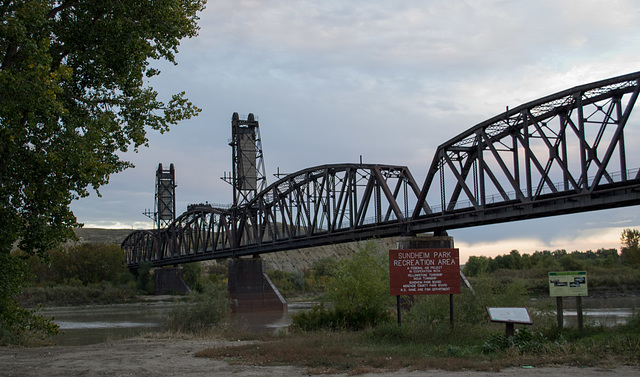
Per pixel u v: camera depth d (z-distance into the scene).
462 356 17.78
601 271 124.06
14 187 26.73
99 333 59.84
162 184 160.88
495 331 23.77
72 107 28.53
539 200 43.09
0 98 23.38
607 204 39.72
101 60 28.09
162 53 30.44
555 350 17.34
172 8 29.25
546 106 44.25
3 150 26.09
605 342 17.64
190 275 151.25
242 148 112.38
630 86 38.38
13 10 25.28
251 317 81.75
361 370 15.34
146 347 23.05
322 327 30.38
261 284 102.50
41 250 28.05
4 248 27.34
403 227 59.09
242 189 110.00
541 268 133.00
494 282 31.42
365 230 64.94
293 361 17.48
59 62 28.95
